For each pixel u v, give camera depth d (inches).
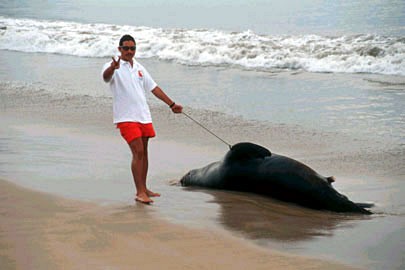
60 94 1154.7
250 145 582.9
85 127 903.7
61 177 616.1
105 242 419.2
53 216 477.4
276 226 473.1
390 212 534.0
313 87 1173.7
